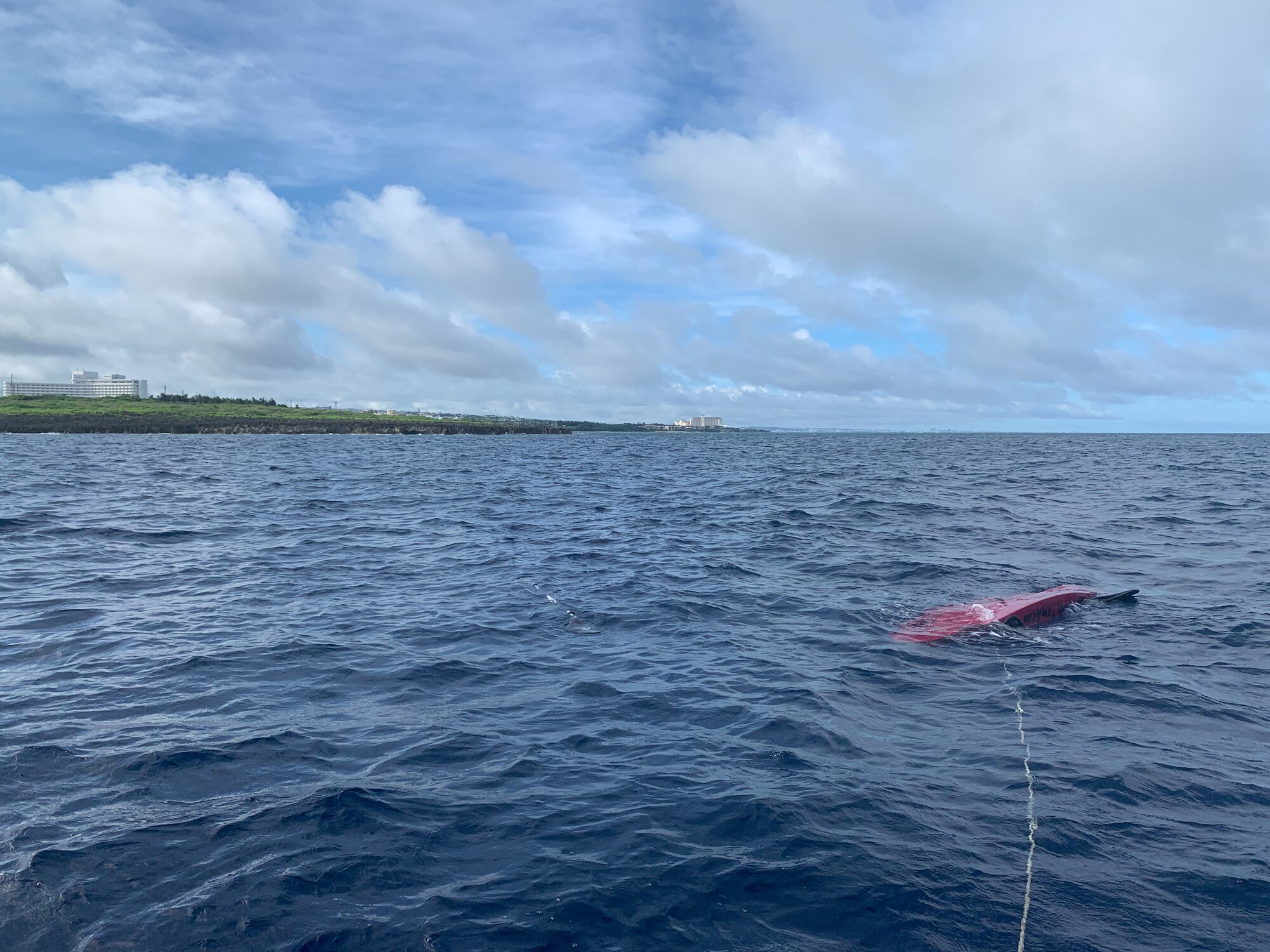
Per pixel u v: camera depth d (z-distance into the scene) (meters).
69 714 8.07
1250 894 5.11
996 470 52.53
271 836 5.72
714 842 5.73
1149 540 20.39
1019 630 11.67
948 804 6.30
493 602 13.29
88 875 5.18
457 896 5.06
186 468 47.94
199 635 11.06
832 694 8.88
